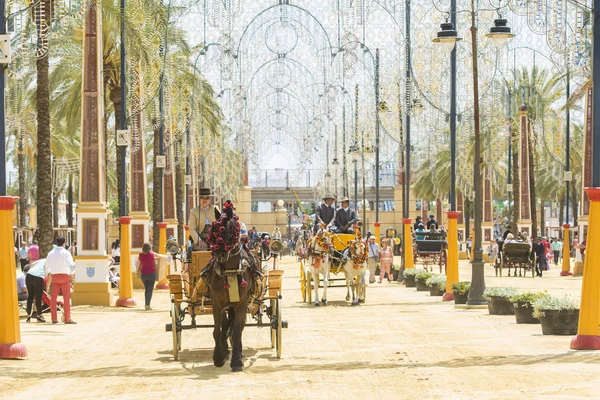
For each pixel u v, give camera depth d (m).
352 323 33.31
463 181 82.75
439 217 146.00
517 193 89.69
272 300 25.31
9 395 18.48
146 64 47.50
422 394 17.84
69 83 64.56
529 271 81.69
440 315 36.44
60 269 35.25
